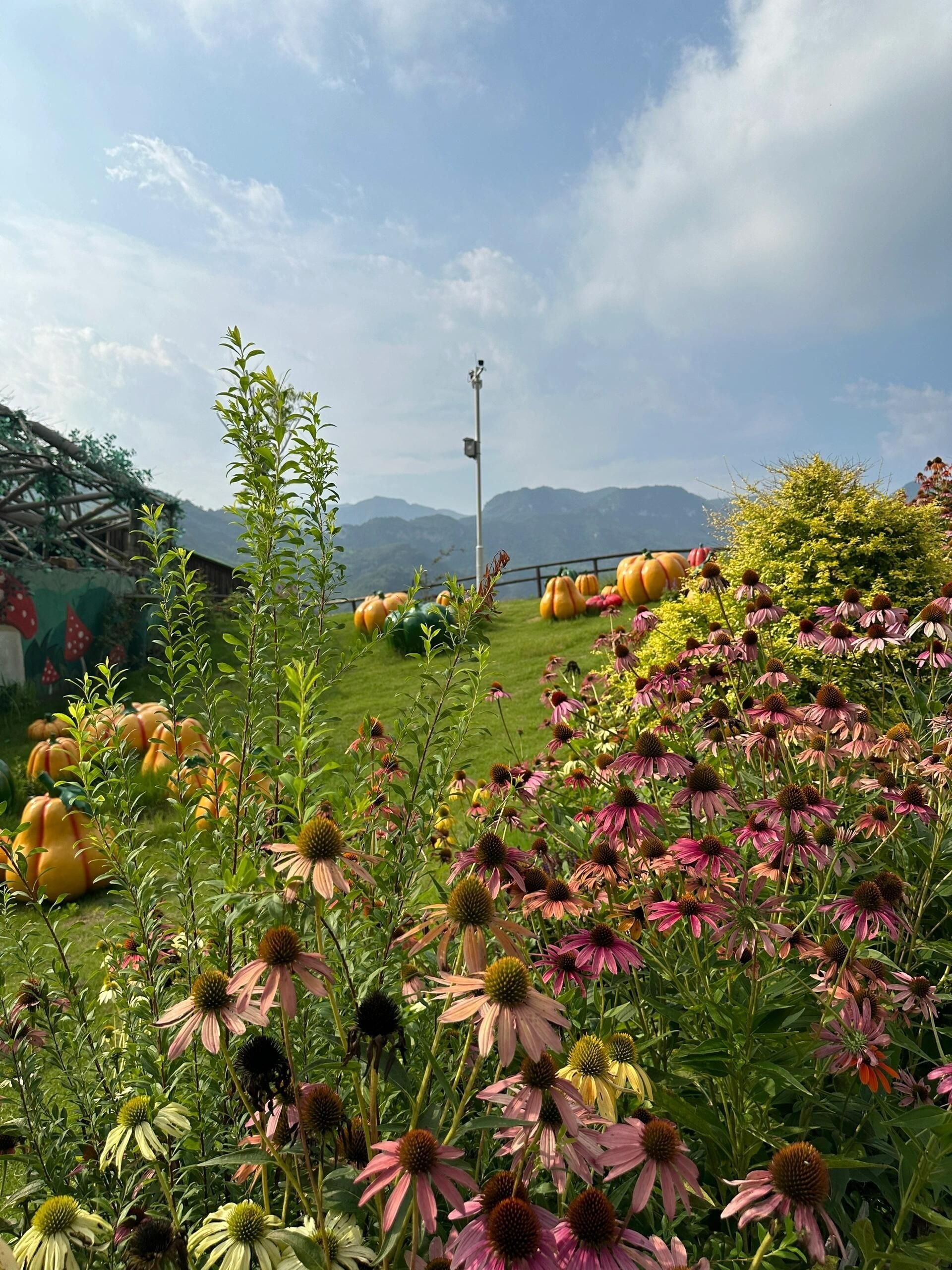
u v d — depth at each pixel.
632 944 2.25
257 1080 1.44
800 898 2.88
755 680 4.13
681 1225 1.90
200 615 2.94
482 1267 1.17
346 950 2.05
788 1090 2.26
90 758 2.66
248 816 2.52
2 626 13.77
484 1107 1.92
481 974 1.39
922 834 3.19
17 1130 2.16
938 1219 1.57
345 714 10.04
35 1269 1.56
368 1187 1.41
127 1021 2.39
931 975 2.88
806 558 5.83
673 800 2.62
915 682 4.72
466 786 4.09
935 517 6.42
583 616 15.99
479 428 23.92
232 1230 1.51
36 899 2.50
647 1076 1.86
